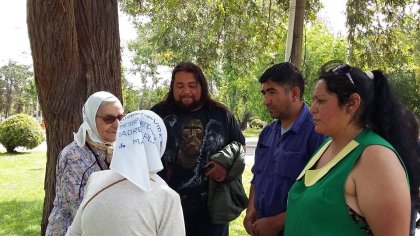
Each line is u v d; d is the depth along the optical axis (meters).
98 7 4.32
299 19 4.79
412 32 7.57
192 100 3.51
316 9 7.61
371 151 1.86
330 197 1.91
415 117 2.39
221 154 3.35
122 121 2.03
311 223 1.95
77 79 4.23
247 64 8.92
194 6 8.54
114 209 1.88
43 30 4.04
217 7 7.87
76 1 4.26
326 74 2.04
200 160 3.46
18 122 18.78
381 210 1.76
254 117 43.94
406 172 1.90
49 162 4.32
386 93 2.02
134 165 1.89
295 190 2.21
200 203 3.46
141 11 8.90
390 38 7.28
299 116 2.96
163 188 1.99
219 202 3.37
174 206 1.98
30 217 7.62
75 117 4.21
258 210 3.11
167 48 9.23
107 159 2.74
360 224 1.86
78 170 2.67
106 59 4.37
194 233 3.49
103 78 4.34
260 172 3.18
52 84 4.16
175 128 3.50
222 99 32.66
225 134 3.58
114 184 1.94
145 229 1.89
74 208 2.64
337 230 1.89
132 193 1.91
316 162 2.22
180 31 8.98
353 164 1.90
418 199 2.67
